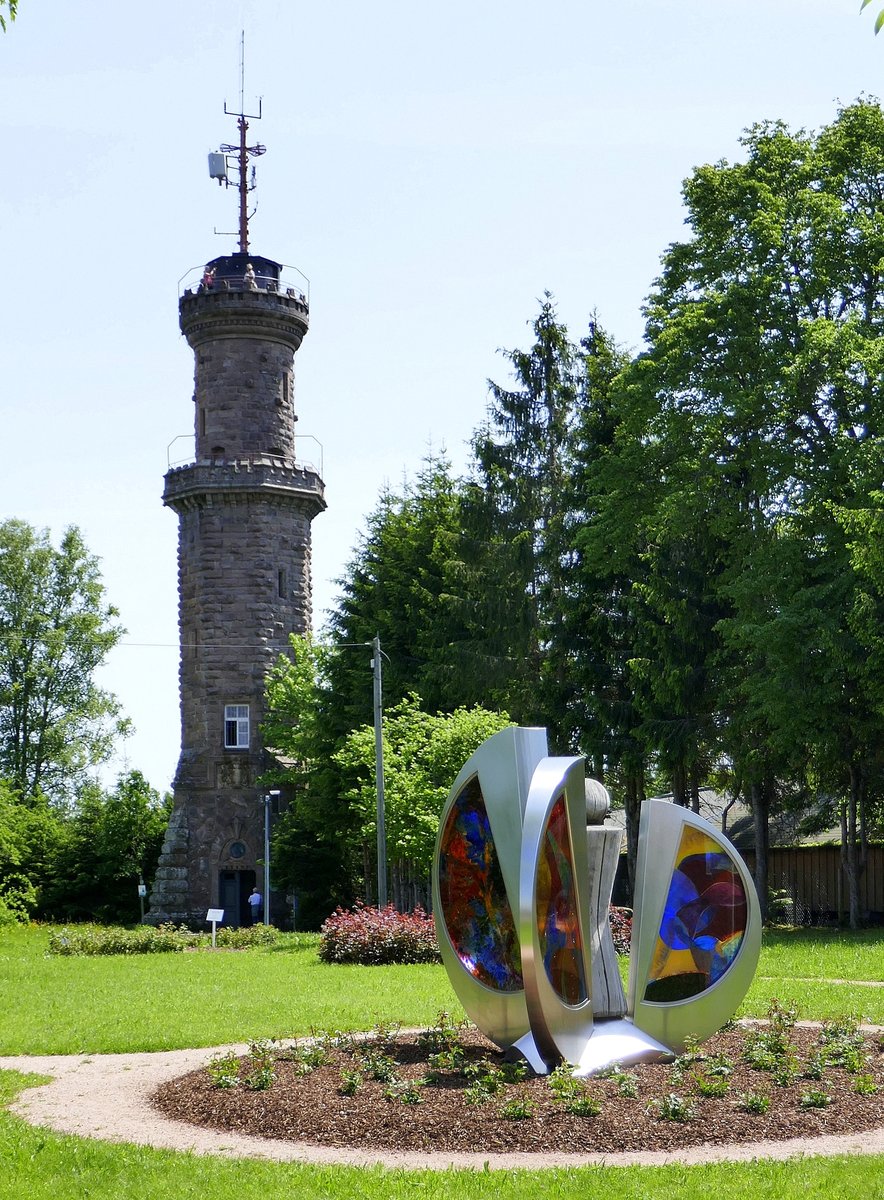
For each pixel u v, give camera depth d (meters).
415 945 32.31
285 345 62.47
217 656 59.94
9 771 71.38
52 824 68.56
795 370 35.59
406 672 54.09
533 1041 14.72
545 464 50.81
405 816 40.34
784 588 36.34
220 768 59.47
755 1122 12.05
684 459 39.59
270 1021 20.31
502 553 50.06
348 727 53.12
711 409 38.38
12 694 71.81
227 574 60.22
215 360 61.50
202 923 58.53
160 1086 14.98
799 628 34.88
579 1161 11.13
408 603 54.56
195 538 60.84
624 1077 13.33
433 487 61.41
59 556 74.62
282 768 59.31
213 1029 19.67
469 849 15.36
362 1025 19.41
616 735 44.38
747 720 38.19
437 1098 12.98
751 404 37.12
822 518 37.16
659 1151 11.41
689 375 38.91
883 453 34.25
